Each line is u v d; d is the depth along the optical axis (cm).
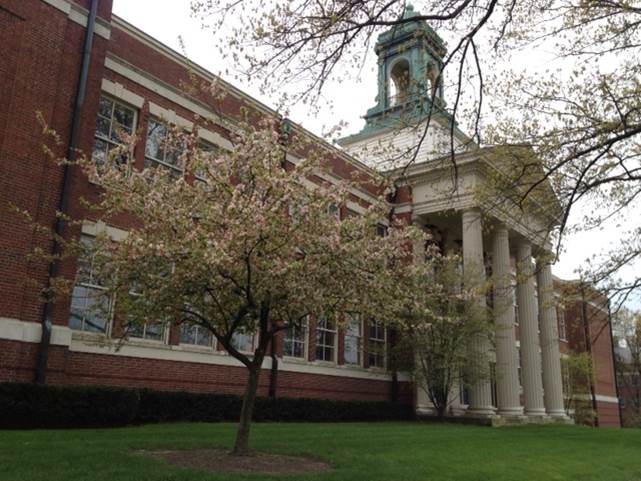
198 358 1777
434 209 2611
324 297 1013
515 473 1060
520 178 1239
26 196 1329
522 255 2912
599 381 4544
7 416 1187
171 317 1036
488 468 1074
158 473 762
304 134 1149
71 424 1279
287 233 962
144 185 1005
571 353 3881
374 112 2953
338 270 1009
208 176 1022
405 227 1193
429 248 1305
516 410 2503
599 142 1178
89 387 1309
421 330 2231
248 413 1012
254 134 1015
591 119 1166
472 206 2391
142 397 1496
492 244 2689
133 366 1588
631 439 1962
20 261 1295
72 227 1403
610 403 4706
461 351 2281
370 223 1074
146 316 994
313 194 1023
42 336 1303
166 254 919
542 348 3027
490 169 1305
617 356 5688
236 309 1063
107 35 1586
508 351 2544
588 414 3891
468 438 1573
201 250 890
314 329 2262
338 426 1781
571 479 1095
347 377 2408
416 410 2523
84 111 1483
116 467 780
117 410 1345
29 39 1394
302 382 2184
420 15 881
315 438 1312
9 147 1315
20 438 998
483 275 2306
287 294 988
